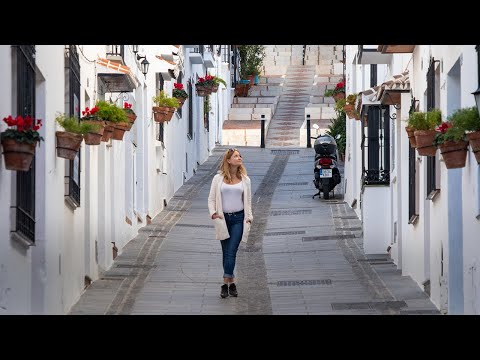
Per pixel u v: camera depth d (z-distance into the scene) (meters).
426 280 18.88
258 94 61.59
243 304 17.69
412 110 19.39
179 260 22.72
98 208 21.14
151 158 29.41
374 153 24.47
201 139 42.88
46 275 14.90
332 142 34.69
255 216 30.62
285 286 19.62
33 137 11.65
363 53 24.00
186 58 37.81
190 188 36.38
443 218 16.53
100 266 20.95
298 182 37.91
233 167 18.56
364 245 23.72
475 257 13.94
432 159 17.45
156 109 29.73
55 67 15.75
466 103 14.55
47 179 15.02
